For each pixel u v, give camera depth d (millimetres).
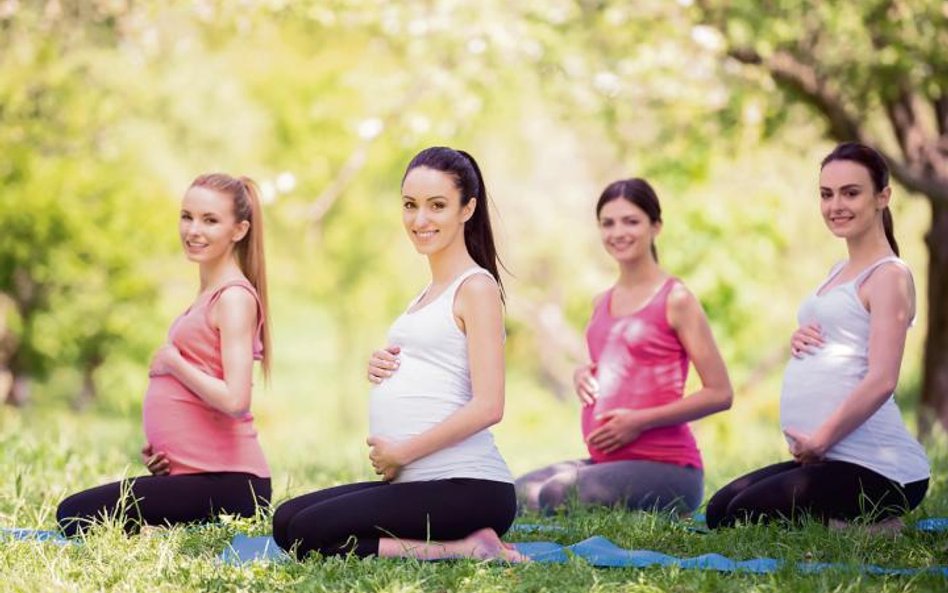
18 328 46062
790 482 13352
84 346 48656
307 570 10961
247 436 13906
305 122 49562
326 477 18531
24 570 11008
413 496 11539
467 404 11625
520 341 63406
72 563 11352
